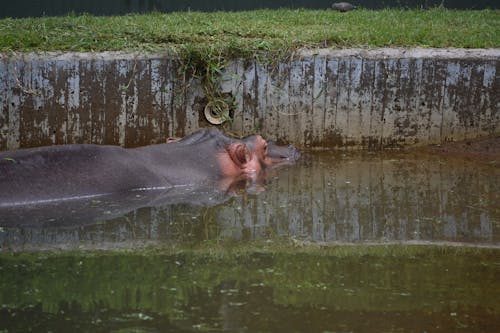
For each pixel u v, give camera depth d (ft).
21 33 69.15
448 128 69.26
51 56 64.85
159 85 66.18
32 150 52.01
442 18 86.69
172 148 59.11
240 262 38.81
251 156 61.82
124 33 70.38
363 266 38.55
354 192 55.06
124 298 33.37
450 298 34.22
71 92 65.05
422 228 45.93
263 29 75.10
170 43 68.39
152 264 38.29
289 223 46.88
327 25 79.97
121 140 66.44
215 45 67.00
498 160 65.51
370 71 68.03
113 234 43.73
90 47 66.85
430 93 68.54
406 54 68.13
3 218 46.29
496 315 32.37
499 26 80.89
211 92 66.80
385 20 84.28
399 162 65.10
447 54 68.39
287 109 68.23
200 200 52.13
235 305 32.83
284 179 59.16
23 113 64.69
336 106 68.44
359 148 69.46
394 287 35.47
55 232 43.93
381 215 48.91
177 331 30.01
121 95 65.77
